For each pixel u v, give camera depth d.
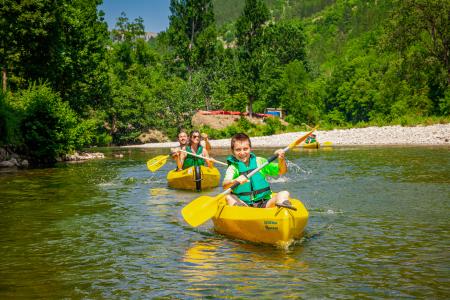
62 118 19.55
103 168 15.73
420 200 7.86
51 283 3.93
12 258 4.72
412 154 18.39
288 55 88.19
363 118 74.38
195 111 51.69
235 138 6.00
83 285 3.87
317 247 4.93
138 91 48.72
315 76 91.31
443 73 42.84
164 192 9.65
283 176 11.77
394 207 7.26
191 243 5.22
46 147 18.41
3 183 11.39
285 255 4.65
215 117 55.28
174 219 6.66
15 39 23.73
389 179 10.70
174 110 49.97
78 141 21.02
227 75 62.56
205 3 67.19
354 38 130.50
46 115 18.67
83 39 28.25
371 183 10.11
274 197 5.55
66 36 27.39
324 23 184.75
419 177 10.94
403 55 42.88
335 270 4.14
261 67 58.09
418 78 43.66
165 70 66.56
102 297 3.60
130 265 4.41
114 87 46.78
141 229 6.00
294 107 66.50
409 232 5.56
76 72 28.16
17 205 8.05
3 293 3.70
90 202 8.33
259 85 57.47
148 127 50.81
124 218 6.77
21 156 17.86
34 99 19.00
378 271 4.09
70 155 20.97
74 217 6.90
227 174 6.05
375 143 29.06
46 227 6.21
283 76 72.19
